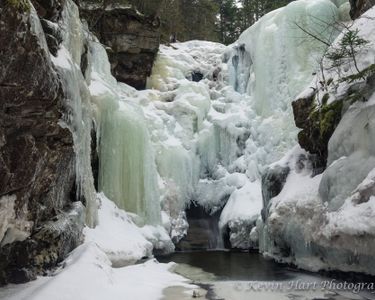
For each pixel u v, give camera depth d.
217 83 16.55
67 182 7.64
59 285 5.32
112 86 13.12
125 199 11.41
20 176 5.22
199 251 12.26
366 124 7.09
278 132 13.47
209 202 13.64
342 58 8.95
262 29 15.03
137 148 11.66
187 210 13.48
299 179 9.30
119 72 15.12
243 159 14.01
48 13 7.14
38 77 4.80
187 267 9.34
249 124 14.48
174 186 13.02
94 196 9.87
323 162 8.87
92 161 11.15
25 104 4.92
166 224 12.24
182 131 14.07
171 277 7.74
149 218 11.70
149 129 13.40
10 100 4.70
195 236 12.95
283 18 14.37
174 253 11.74
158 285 6.93
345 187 7.05
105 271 6.50
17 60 4.47
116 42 14.63
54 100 5.36
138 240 10.27
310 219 7.87
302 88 13.42
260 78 14.64
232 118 14.57
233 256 10.97
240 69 16.39
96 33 14.52
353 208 6.55
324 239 7.16
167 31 19.08
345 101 8.28
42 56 4.77
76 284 5.53
